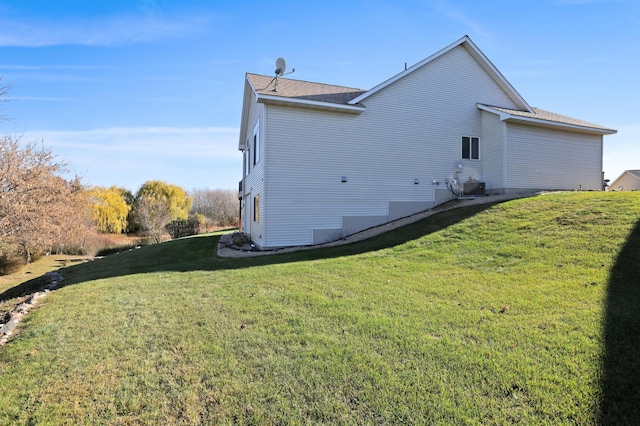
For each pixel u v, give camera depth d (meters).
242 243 14.02
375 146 12.93
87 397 2.94
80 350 3.83
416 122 13.59
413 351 3.38
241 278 6.95
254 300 5.34
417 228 10.79
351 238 11.82
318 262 8.23
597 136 15.46
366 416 2.50
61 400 2.91
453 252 7.54
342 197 12.43
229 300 5.43
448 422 2.38
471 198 13.62
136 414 2.69
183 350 3.71
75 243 20.33
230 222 37.69
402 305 4.72
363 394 2.75
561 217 7.95
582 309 3.89
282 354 3.49
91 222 23.34
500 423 2.33
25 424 2.63
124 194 32.28
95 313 5.11
